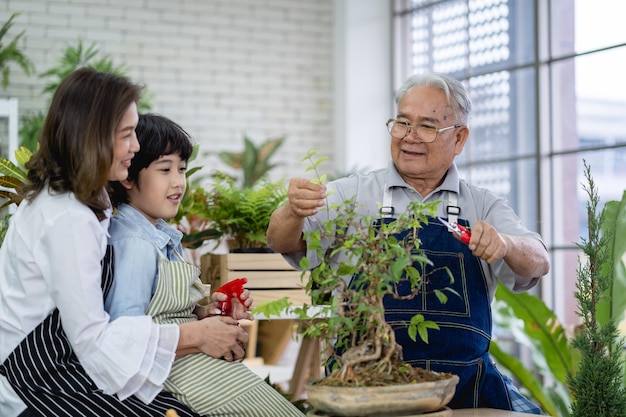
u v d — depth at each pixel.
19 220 2.23
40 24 8.08
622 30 6.59
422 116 2.73
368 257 2.00
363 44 8.78
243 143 8.66
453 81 2.80
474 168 7.84
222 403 2.28
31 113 7.99
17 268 2.21
